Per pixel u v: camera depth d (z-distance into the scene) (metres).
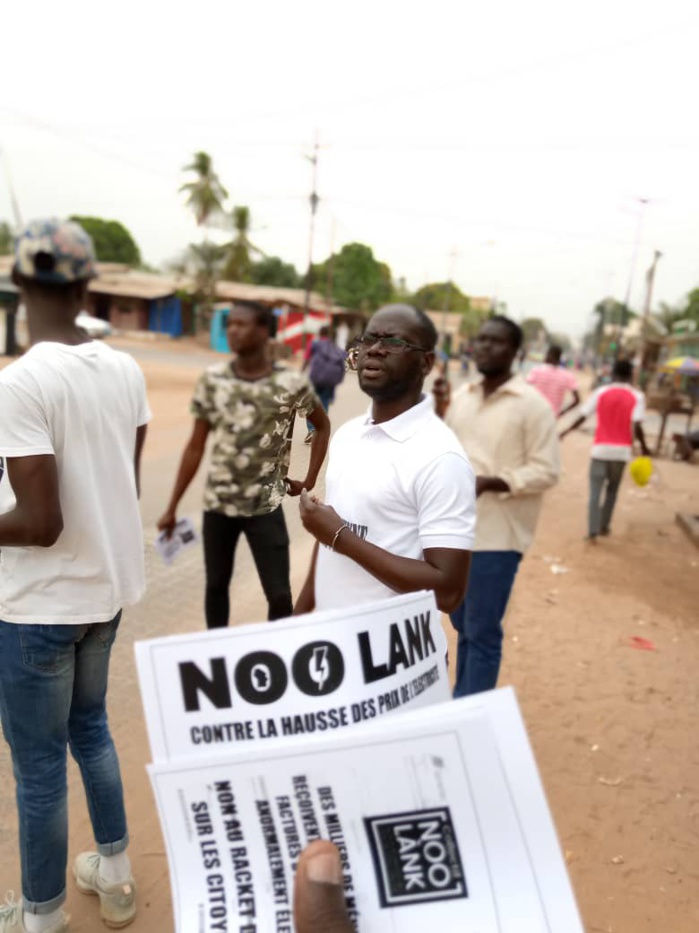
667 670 3.77
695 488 8.77
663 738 3.13
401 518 1.61
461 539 1.54
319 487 1.85
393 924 0.85
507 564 2.79
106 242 49.59
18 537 1.55
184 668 0.96
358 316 33.97
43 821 1.80
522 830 0.84
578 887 2.26
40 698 1.73
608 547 5.97
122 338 34.56
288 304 33.88
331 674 1.01
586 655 3.89
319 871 0.82
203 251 36.06
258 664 0.98
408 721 0.84
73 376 1.62
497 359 2.84
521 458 2.78
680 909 2.20
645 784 2.80
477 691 2.82
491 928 0.84
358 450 1.68
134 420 1.85
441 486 1.55
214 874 0.88
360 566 1.63
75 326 1.72
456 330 56.22
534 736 3.09
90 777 1.96
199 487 6.93
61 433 1.60
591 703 3.39
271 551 2.89
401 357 1.61
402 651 1.08
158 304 36.47
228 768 0.86
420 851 0.85
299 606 1.94
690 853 2.44
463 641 2.96
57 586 1.68
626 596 4.84
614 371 5.98
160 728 0.97
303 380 2.85
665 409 11.65
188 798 0.87
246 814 0.87
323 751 0.85
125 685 3.23
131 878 2.07
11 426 1.51
